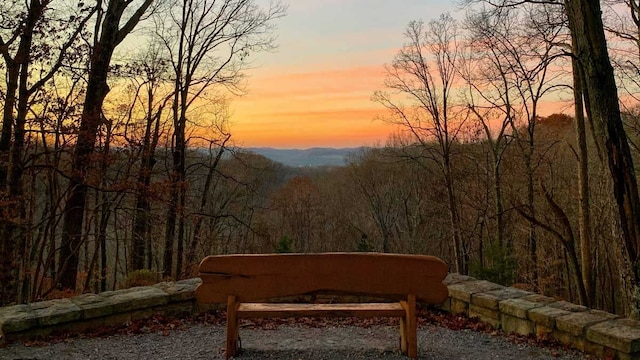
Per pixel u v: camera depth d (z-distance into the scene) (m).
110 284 16.56
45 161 9.99
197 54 16.84
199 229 16.08
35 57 8.66
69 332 4.45
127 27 11.74
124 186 10.44
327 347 4.24
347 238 30.33
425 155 21.59
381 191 28.78
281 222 28.91
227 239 18.30
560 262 16.61
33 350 4.02
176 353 4.07
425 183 25.27
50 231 10.98
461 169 21.64
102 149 10.16
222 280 3.85
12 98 8.53
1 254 8.51
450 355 4.05
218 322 5.06
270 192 25.38
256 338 4.54
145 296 4.93
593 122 5.62
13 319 4.18
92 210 11.52
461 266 20.23
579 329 4.00
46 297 10.08
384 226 28.55
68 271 10.91
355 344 4.33
